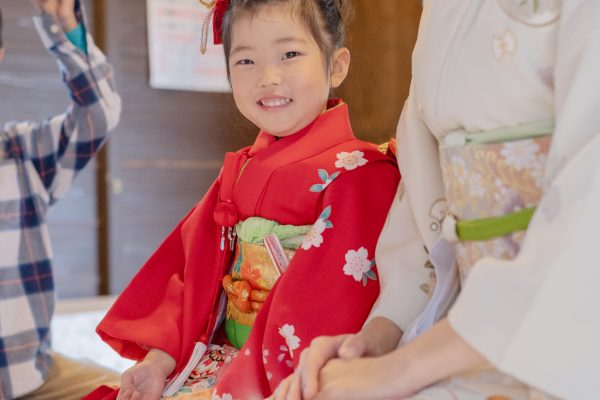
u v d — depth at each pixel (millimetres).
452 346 846
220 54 4383
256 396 1183
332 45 1396
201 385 1313
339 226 1221
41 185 1871
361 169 1271
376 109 2695
